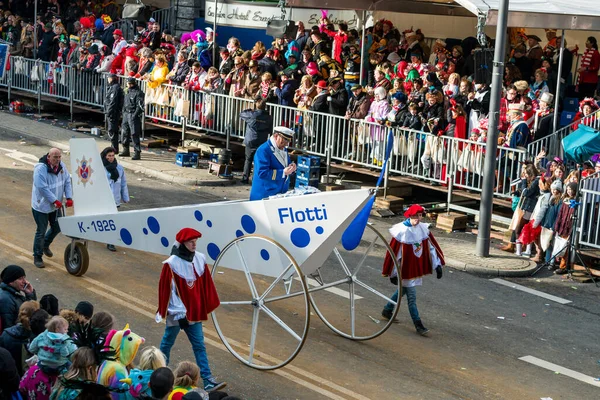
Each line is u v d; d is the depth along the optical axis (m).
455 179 28.14
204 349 15.51
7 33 49.19
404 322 19.59
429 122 28.62
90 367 11.29
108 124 35.09
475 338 18.80
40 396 11.88
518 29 37.44
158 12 48.12
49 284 20.45
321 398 15.45
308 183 30.12
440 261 18.80
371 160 30.39
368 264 23.66
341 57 35.59
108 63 39.56
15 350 13.02
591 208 23.36
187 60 36.41
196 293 15.26
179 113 35.75
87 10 48.56
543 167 26.80
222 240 18.09
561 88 31.92
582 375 17.14
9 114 43.19
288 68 33.72
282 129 19.58
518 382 16.59
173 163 34.38
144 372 11.60
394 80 30.05
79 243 20.94
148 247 19.38
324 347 17.86
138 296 20.09
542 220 24.06
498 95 23.92
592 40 33.50
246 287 21.25
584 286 22.95
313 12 40.00
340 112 31.22
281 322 16.53
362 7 34.09
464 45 36.97
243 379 16.11
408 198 30.55
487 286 22.55
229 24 41.34
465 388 16.17
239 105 33.81
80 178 20.59
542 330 19.53
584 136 23.36
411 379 16.45
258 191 19.61
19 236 24.08
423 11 36.97
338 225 16.81
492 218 27.59
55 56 44.88
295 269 16.84
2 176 31.02
